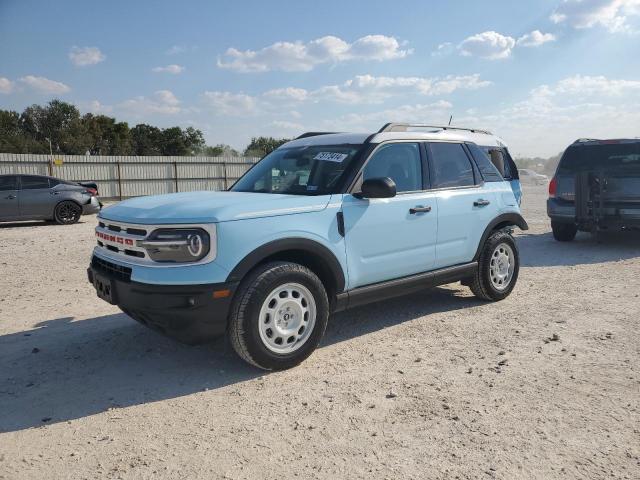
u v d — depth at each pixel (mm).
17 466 2906
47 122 72500
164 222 3867
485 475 2736
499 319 5555
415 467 2824
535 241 11508
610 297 6430
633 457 2893
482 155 6160
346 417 3404
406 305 6164
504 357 4434
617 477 2709
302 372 4180
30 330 5387
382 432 3203
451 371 4145
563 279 7508
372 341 4914
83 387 3969
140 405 3648
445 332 5145
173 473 2812
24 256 9930
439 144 5629
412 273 5191
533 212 18125
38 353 4703
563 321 5438
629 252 9875
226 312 3900
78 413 3543
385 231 4840
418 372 4137
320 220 4367
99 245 4730
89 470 2855
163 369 4301
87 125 73000
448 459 2893
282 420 3381
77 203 16188
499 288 6176
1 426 3375
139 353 4672
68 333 5270
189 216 3877
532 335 5000
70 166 33500
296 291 4211
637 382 3871
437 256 5375
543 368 4172
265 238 4035
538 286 7074
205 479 2754
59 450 3070
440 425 3273
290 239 4156
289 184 5000
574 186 10312
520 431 3184
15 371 4297
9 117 71250
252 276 4016
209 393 3818
